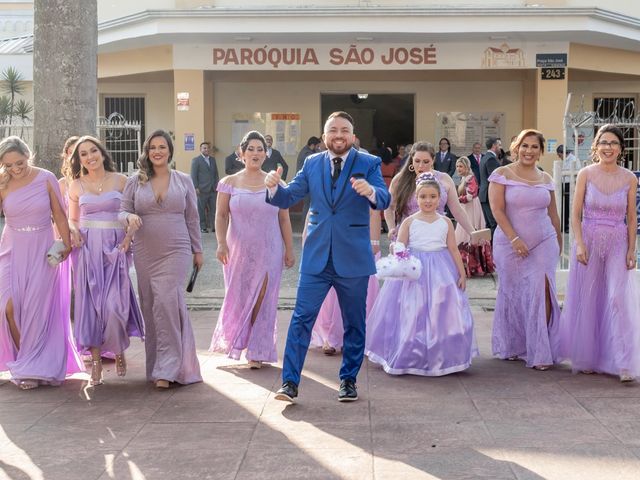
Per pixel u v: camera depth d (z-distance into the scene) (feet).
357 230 19.67
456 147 65.77
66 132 30.58
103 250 22.02
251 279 23.27
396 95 67.77
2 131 42.01
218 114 66.03
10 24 85.30
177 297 21.33
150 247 21.26
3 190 21.76
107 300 21.58
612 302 21.89
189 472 15.06
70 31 30.45
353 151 19.89
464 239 40.11
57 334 21.91
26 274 21.74
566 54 56.75
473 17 53.47
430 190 22.72
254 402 19.69
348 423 17.88
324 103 68.39
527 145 23.26
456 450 16.03
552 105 57.11
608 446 16.21
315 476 14.71
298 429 17.49
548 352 22.90
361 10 53.01
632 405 19.20
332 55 57.11
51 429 17.80
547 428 17.42
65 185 24.22
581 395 20.16
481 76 64.64
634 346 21.54
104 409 19.31
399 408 19.02
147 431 17.53
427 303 22.27
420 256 22.63
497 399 19.76
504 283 23.86
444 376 22.09
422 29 53.52
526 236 23.18
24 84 73.31
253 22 53.67
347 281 19.54
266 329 23.15
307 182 19.97
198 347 26.40
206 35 54.90
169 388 21.15
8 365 21.58
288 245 24.14
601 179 22.47
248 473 14.93
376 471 14.92
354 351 19.86
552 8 53.06
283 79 65.57
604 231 22.21
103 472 15.17
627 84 66.69
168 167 21.70
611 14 54.13
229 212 23.88
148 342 21.70
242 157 23.84
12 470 15.34
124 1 61.72
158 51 59.11
